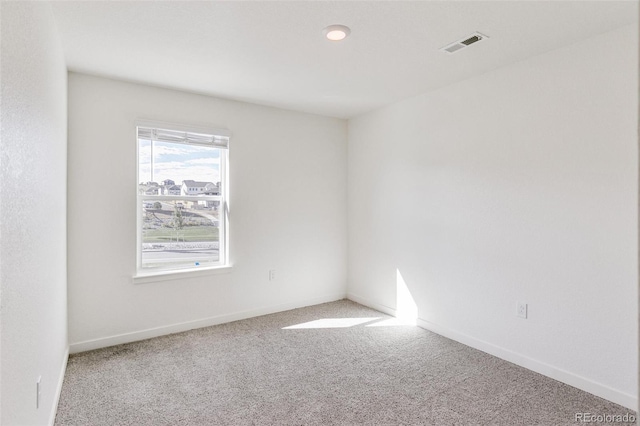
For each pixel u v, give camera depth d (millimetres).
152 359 2828
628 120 2152
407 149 3693
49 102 1909
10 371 1155
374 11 2027
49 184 1915
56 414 2094
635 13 2029
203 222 3643
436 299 3406
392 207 3889
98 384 2438
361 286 4363
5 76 1094
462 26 2197
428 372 2627
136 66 2801
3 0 1080
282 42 2408
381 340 3236
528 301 2668
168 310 3375
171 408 2164
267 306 3982
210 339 3246
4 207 1082
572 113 2404
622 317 2193
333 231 4461
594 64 2295
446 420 2055
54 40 2088
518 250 2725
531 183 2639
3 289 1076
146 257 3338
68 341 2891
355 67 2844
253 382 2480
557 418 2068
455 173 3203
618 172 2197
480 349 3010
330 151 4406
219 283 3664
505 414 2109
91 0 1897
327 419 2064
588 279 2340
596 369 2309
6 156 1104
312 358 2865
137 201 3260
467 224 3105
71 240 2902
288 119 4082
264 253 3947
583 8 1986
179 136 3430
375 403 2227
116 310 3113
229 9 2004
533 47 2467
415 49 2510
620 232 2197
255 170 3865
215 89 3365
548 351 2555
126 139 3135
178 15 2064
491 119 2902
